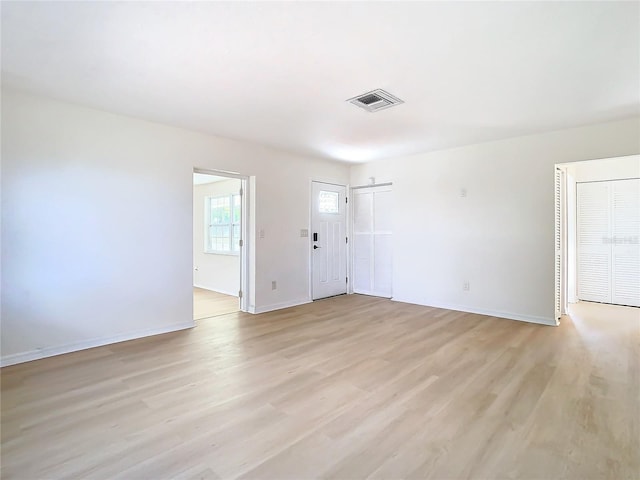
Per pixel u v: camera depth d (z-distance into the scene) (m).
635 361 2.93
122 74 2.58
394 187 5.52
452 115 3.46
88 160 3.30
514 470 1.60
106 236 3.42
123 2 1.75
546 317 4.12
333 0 1.73
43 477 1.55
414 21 1.92
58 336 3.13
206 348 3.29
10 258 2.90
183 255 3.99
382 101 3.10
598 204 5.37
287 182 5.14
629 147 3.59
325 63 2.40
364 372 2.73
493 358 3.01
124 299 3.54
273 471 1.60
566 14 1.86
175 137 3.90
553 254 4.07
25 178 2.96
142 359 3.01
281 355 3.11
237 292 6.11
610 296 5.30
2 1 1.73
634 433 1.89
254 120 3.63
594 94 2.95
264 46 2.18
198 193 7.19
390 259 5.75
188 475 1.57
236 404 2.22
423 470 1.61
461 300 4.80
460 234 4.79
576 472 1.59
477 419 2.04
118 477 1.56
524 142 4.24
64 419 2.03
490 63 2.41
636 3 1.77
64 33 2.04
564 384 2.50
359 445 1.79
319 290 5.68
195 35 2.06
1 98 2.84
